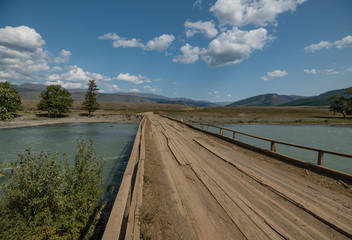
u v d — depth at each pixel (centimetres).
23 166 303
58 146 1449
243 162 646
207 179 485
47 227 285
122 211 230
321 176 509
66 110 4181
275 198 383
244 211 328
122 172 797
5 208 277
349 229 274
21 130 2398
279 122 4059
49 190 311
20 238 266
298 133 2536
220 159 698
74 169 362
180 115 5416
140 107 11744
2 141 1648
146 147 906
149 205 349
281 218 310
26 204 298
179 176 514
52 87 4016
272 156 725
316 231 277
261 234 267
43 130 2436
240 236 264
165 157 725
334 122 4131
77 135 2030
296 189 425
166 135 1297
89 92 4900
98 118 4484
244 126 3400
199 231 275
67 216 308
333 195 396
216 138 1200
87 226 328
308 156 1278
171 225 289
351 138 2127
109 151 1234
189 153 785
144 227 280
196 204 356
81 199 335
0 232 259
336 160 1187
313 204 354
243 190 420
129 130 2600
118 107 10712
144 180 467
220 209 338
